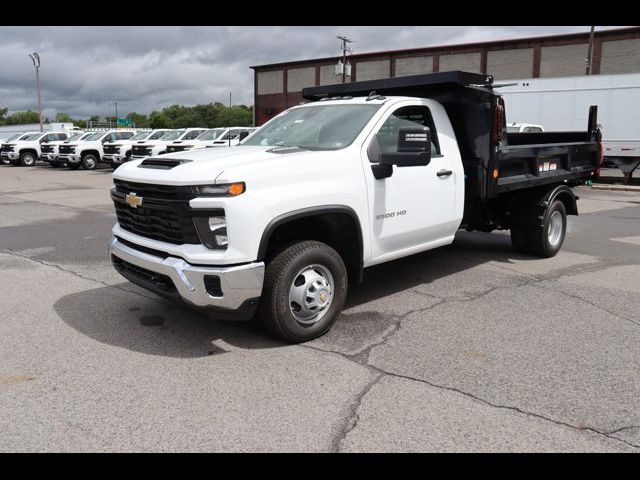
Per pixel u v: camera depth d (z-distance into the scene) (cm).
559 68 4406
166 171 427
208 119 13025
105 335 473
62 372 400
